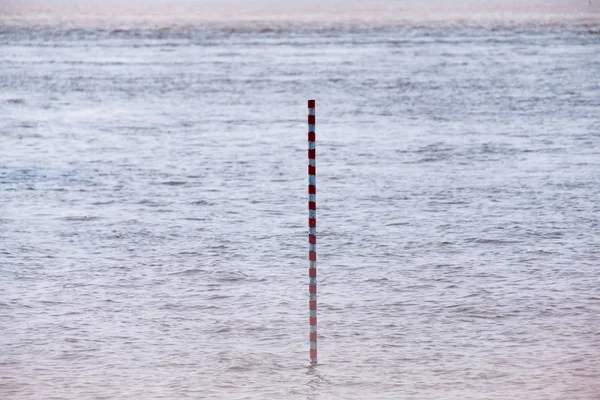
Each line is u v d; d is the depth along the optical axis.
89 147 80.44
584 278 38.22
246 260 42.03
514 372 27.72
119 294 36.78
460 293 36.28
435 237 46.00
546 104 107.44
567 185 59.62
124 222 50.66
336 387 26.73
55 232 48.44
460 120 95.12
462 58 183.00
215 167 68.75
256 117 101.31
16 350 30.20
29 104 117.94
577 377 27.23
